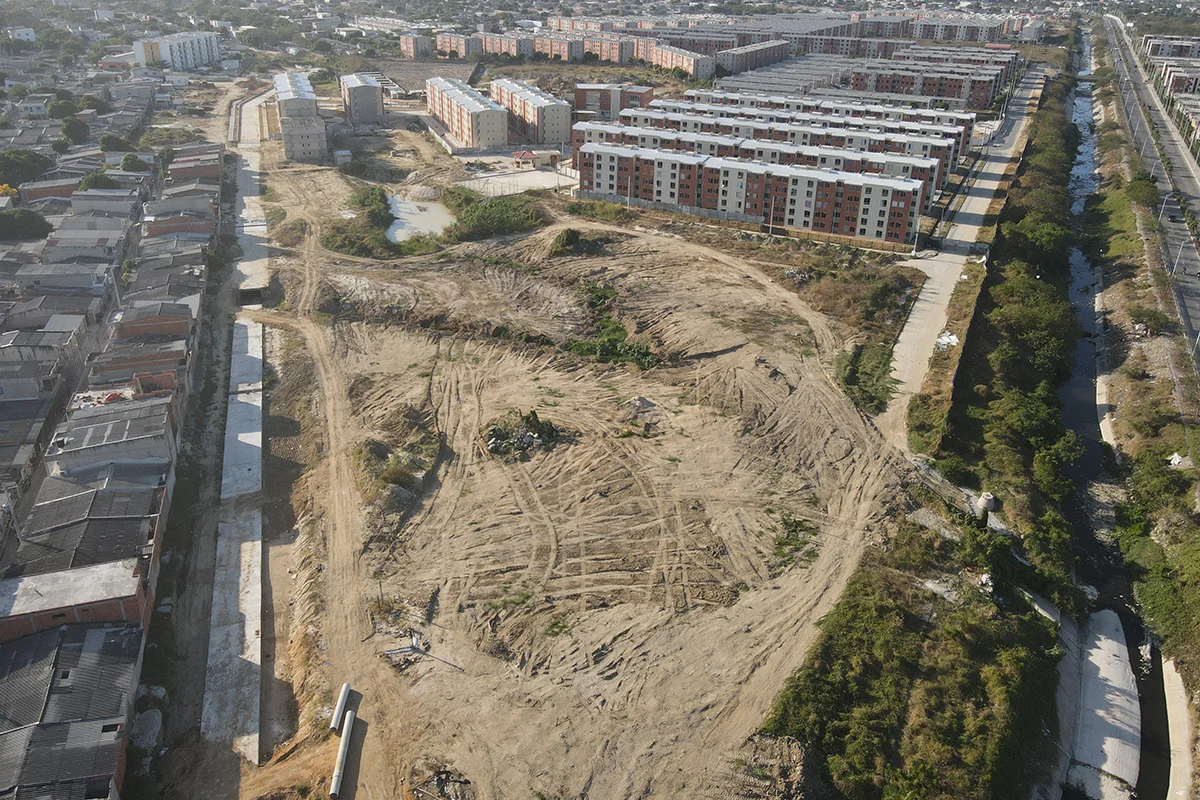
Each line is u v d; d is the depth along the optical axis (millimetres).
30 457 106938
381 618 85062
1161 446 117938
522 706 75500
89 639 77125
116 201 185875
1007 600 90250
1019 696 77875
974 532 95188
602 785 68250
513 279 164375
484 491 104250
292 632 85625
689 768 69750
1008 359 134625
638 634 83125
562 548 94688
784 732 72938
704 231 188375
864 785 69438
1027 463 114625
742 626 84250
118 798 67000
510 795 67500
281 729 76000
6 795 62469
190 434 116312
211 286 161125
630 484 105375
